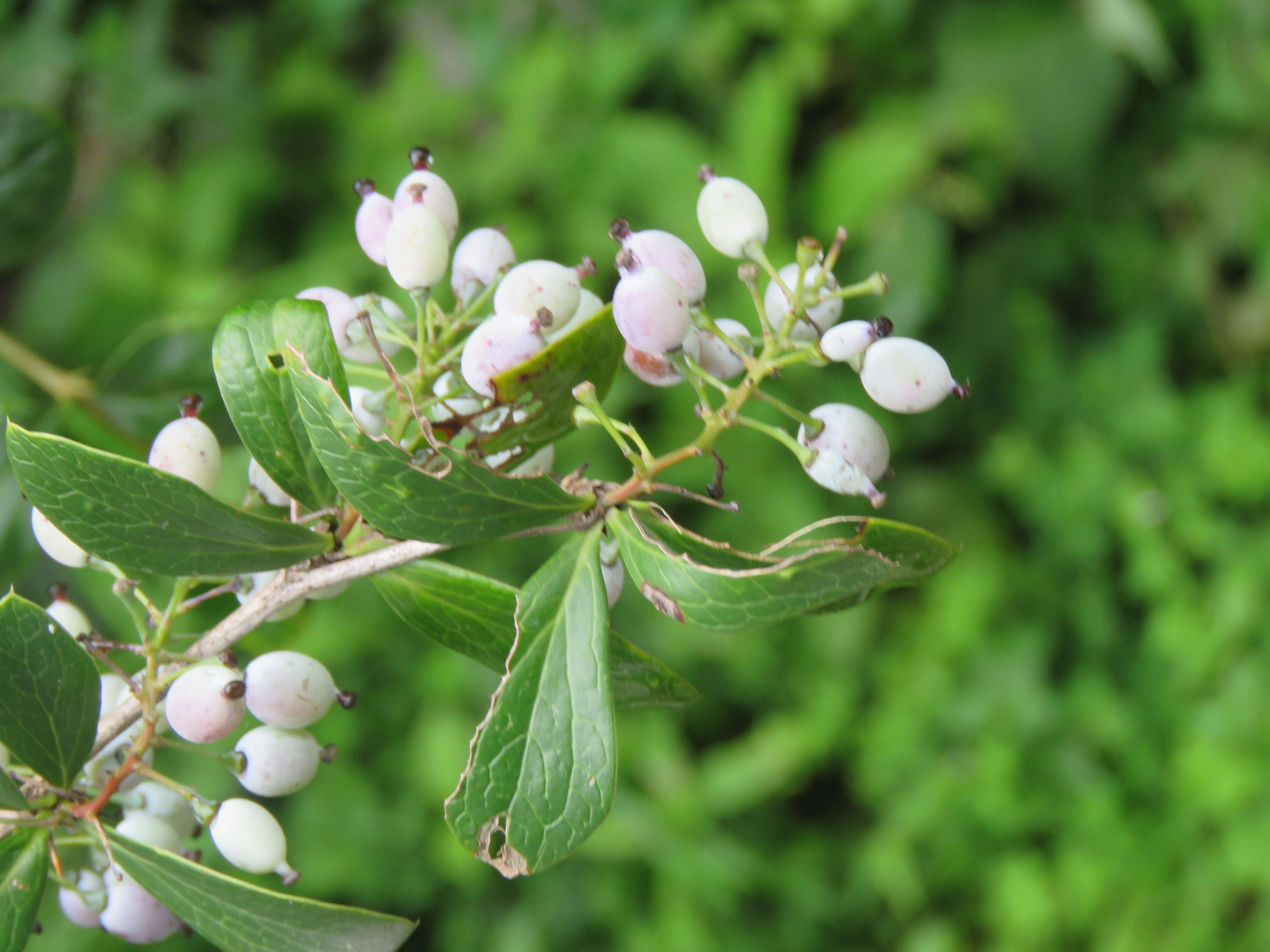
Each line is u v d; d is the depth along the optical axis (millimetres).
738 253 281
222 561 278
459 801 269
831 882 933
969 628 926
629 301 268
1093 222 984
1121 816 904
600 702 271
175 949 733
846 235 271
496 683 851
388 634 852
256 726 309
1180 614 936
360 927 279
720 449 834
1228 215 985
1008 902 884
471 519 269
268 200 953
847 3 895
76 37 889
